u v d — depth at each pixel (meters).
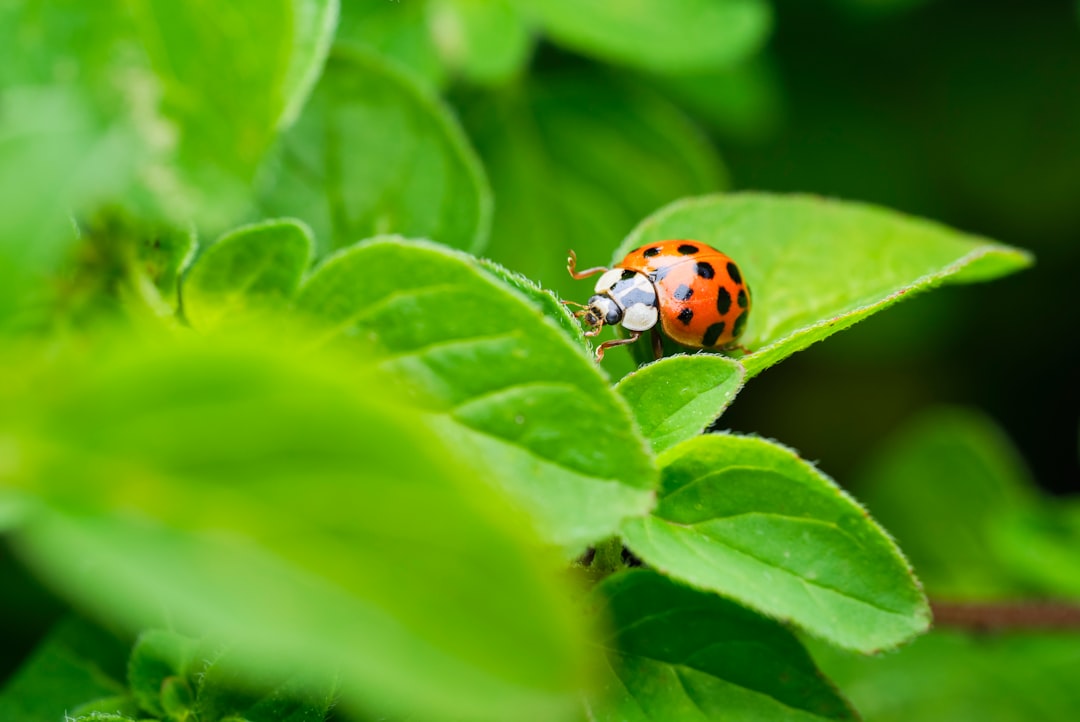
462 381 0.12
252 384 0.09
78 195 0.11
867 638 0.12
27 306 0.11
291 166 0.14
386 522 0.09
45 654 0.14
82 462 0.09
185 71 0.12
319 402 0.09
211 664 0.12
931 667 0.16
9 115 0.11
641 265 0.14
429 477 0.09
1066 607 0.16
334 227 0.14
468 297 0.12
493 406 0.12
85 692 0.14
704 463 0.12
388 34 0.15
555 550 0.12
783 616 0.12
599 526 0.11
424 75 0.15
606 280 0.14
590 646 0.12
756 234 0.14
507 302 0.12
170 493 0.09
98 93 0.12
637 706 0.12
